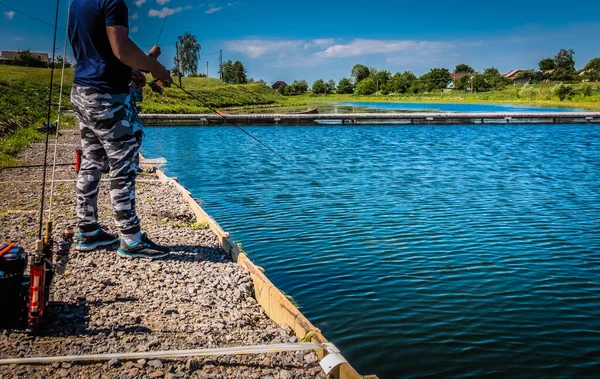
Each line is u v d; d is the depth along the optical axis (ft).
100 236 20.90
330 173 56.75
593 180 52.75
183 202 32.55
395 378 16.30
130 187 19.62
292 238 31.19
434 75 437.58
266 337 14.85
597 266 26.66
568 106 227.20
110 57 17.93
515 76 504.02
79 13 17.61
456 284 24.09
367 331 19.36
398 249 29.12
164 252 20.48
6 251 13.94
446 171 58.44
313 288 23.53
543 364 17.24
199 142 90.68
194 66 222.48
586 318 20.70
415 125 128.06
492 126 124.57
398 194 44.73
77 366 12.66
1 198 30.48
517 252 28.78
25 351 13.10
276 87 501.97
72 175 39.93
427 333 19.24
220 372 12.87
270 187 48.24
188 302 16.89
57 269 14.88
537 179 53.31
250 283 18.92
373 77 442.50
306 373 13.08
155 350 13.61
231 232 32.55
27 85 147.74
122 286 17.63
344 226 33.81
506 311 21.24
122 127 18.83
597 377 16.55
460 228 33.53
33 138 64.80
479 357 17.61
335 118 131.34
